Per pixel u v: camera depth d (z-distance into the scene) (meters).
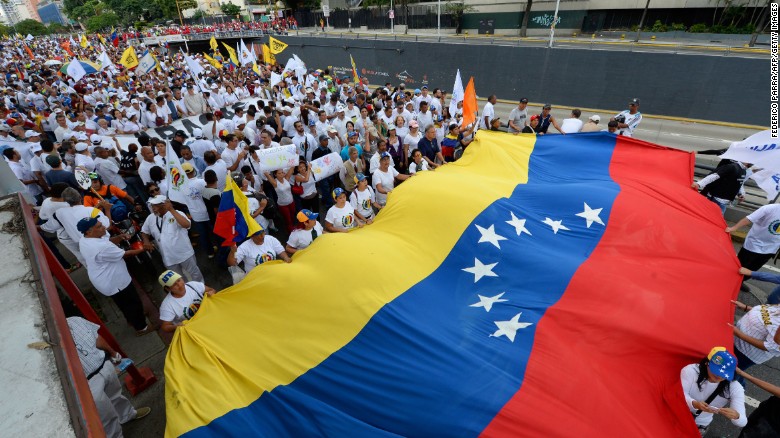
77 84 19.78
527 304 4.49
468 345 3.94
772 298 5.01
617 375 3.85
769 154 5.75
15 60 43.25
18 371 1.92
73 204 5.92
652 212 5.54
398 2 45.47
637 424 3.41
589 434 3.25
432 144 9.42
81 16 107.31
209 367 3.84
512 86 23.25
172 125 12.05
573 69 20.91
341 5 65.56
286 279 4.41
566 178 6.82
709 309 4.42
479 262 5.02
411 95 16.70
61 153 10.20
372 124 10.61
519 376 3.64
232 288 4.52
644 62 18.92
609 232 5.40
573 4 36.91
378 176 7.38
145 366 5.57
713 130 16.94
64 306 5.51
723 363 3.48
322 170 8.17
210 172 7.00
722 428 4.74
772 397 3.87
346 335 4.02
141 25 78.81
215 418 3.42
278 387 3.61
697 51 22.89
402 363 3.75
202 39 49.44
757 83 16.77
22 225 3.27
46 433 1.62
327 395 3.62
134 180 8.61
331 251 4.76
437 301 4.43
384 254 4.81
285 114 11.38
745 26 30.81
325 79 20.64
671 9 34.53
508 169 7.02
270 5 76.19
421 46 26.84
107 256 5.30
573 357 3.86
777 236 5.92
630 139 7.21
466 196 5.71
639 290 4.52
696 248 5.13
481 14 40.16
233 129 11.16
